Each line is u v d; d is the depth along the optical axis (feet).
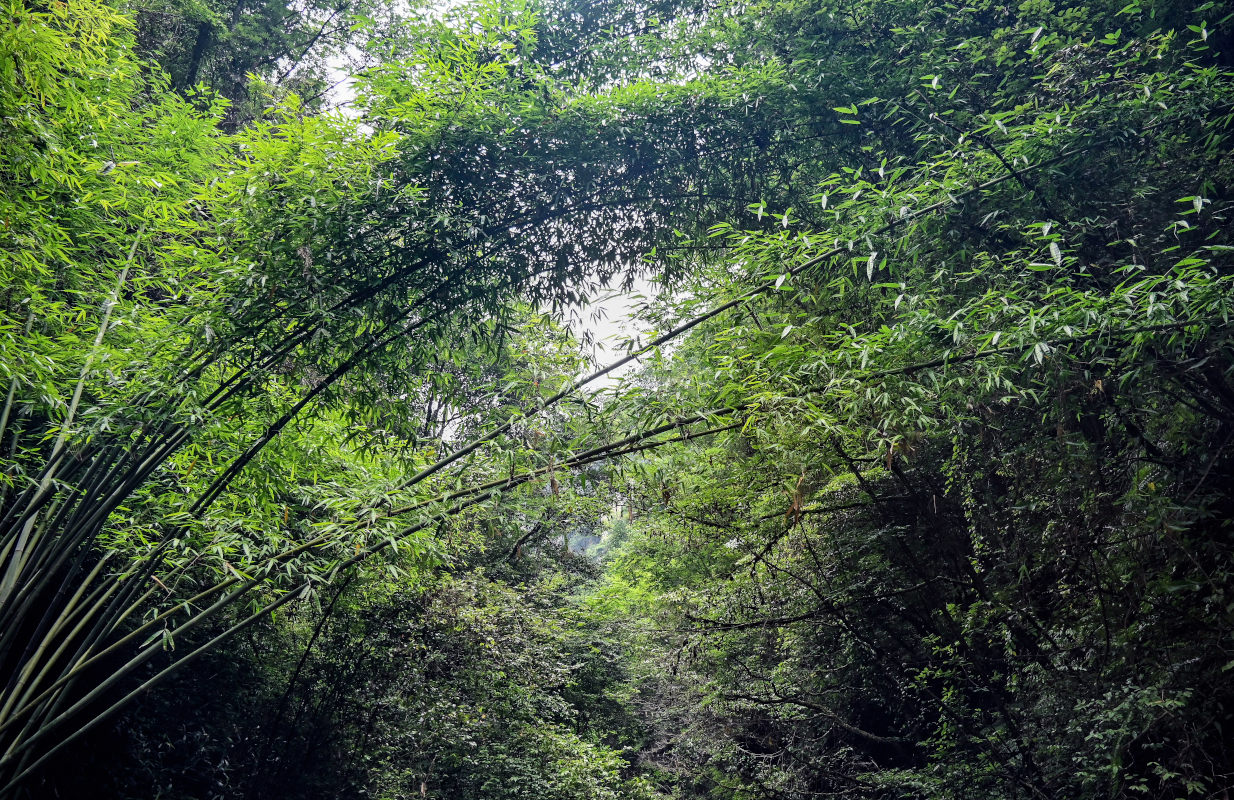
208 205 15.12
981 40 16.48
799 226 18.57
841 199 17.99
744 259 13.84
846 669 24.77
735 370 12.50
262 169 14.43
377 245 14.97
